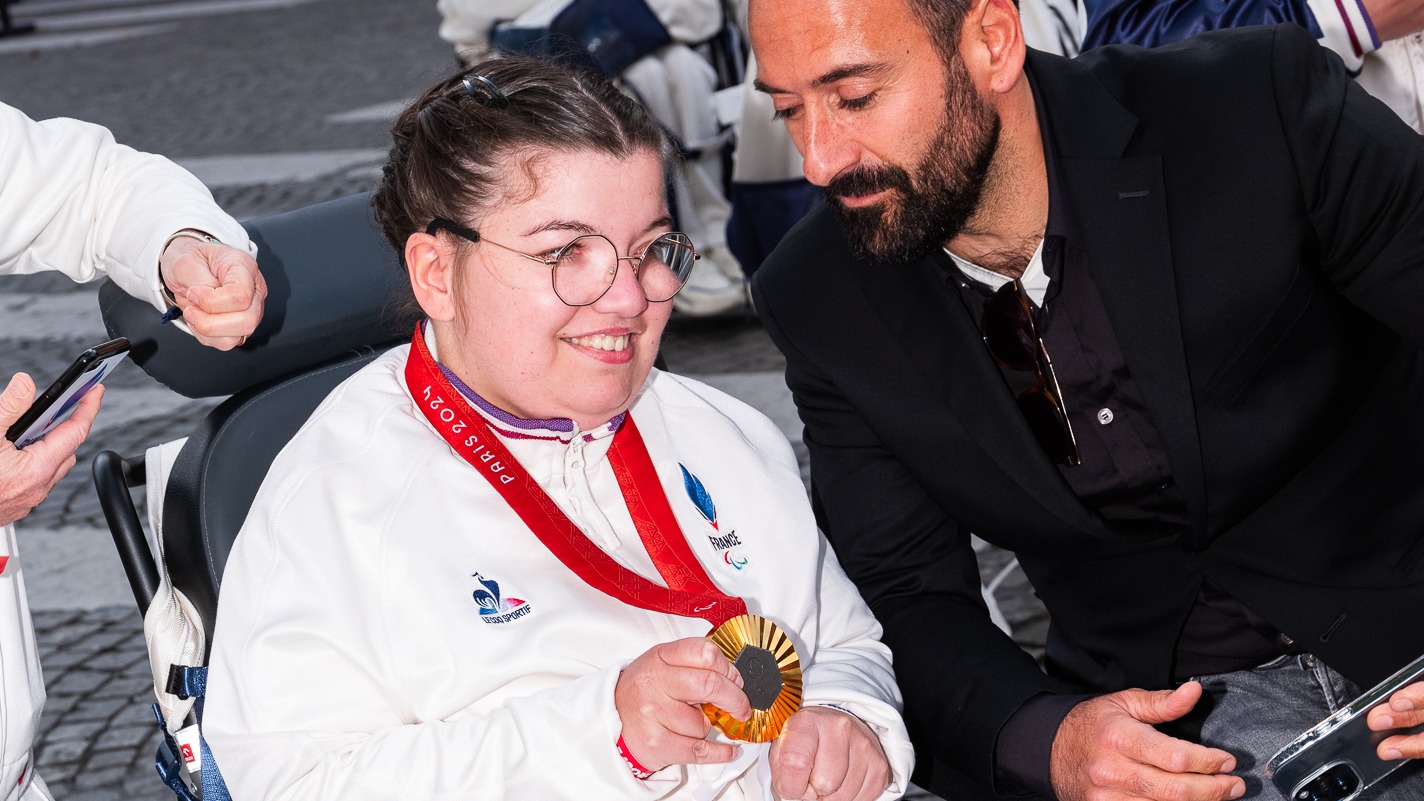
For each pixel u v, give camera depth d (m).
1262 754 1.86
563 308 1.53
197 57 12.83
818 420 2.02
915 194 1.72
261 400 1.92
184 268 1.77
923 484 1.95
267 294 1.95
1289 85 1.82
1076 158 1.81
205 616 1.76
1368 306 1.87
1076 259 1.82
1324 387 1.85
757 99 4.21
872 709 1.68
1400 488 1.92
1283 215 1.80
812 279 1.96
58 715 3.27
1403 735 1.60
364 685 1.54
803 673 1.73
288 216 2.06
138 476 1.95
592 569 1.62
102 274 2.00
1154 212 1.80
